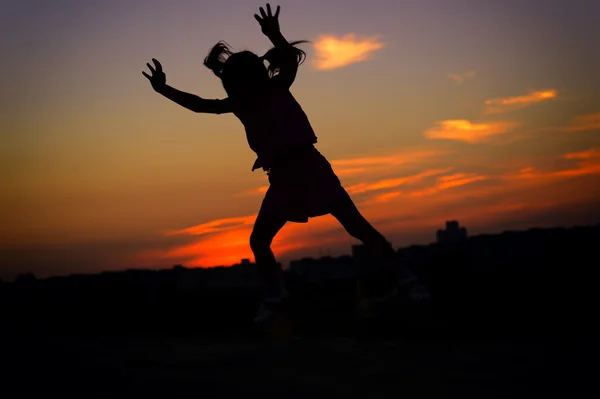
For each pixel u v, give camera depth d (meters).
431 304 7.10
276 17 4.56
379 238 4.42
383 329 6.43
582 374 3.09
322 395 2.89
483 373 3.16
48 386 3.00
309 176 4.27
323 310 7.24
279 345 3.85
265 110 4.36
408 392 2.92
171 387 3.00
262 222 4.42
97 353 3.65
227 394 2.91
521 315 7.20
